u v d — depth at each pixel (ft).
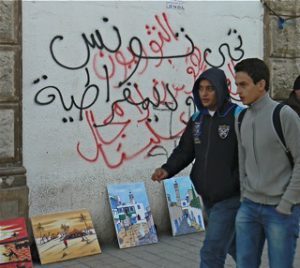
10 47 15.78
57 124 16.74
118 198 17.85
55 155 16.75
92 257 16.44
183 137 12.49
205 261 11.59
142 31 18.24
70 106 16.94
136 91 18.25
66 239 16.39
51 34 16.47
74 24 16.87
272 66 21.38
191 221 19.34
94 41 17.28
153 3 18.43
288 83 21.74
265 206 10.25
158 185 19.06
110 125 17.76
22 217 15.98
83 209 17.33
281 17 21.45
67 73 16.83
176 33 19.01
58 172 16.83
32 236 16.26
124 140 18.10
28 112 16.21
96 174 17.58
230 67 20.34
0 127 15.74
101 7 17.35
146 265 15.65
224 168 11.40
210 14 19.79
